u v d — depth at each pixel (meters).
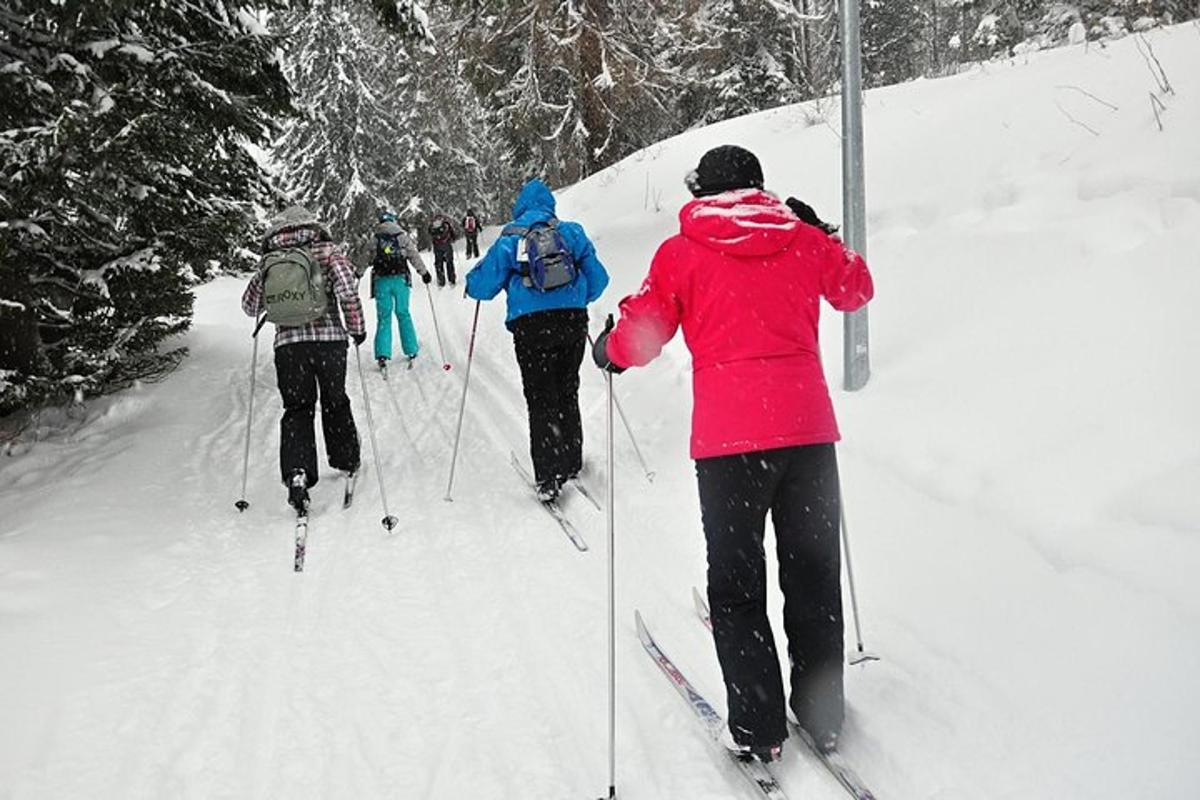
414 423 7.54
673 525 4.71
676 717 3.14
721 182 2.79
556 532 4.87
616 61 15.61
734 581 2.73
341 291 5.60
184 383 9.12
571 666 3.52
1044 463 3.82
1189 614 2.87
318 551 4.88
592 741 3.05
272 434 7.36
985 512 3.81
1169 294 4.20
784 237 2.71
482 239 23.73
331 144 26.16
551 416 5.22
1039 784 2.55
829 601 2.75
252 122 8.16
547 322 5.12
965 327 5.05
